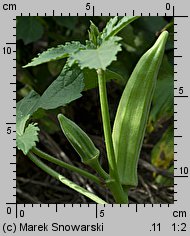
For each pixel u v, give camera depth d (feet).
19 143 1.27
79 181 1.94
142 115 1.34
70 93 1.38
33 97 1.43
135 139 1.34
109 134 1.26
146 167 1.88
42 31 1.92
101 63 1.06
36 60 1.17
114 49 1.09
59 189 1.98
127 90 1.35
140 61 1.35
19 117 1.38
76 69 1.40
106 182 1.29
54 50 1.21
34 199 1.94
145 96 1.34
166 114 1.80
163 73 1.80
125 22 1.21
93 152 1.29
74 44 1.23
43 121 2.01
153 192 1.90
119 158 1.35
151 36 1.91
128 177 1.34
